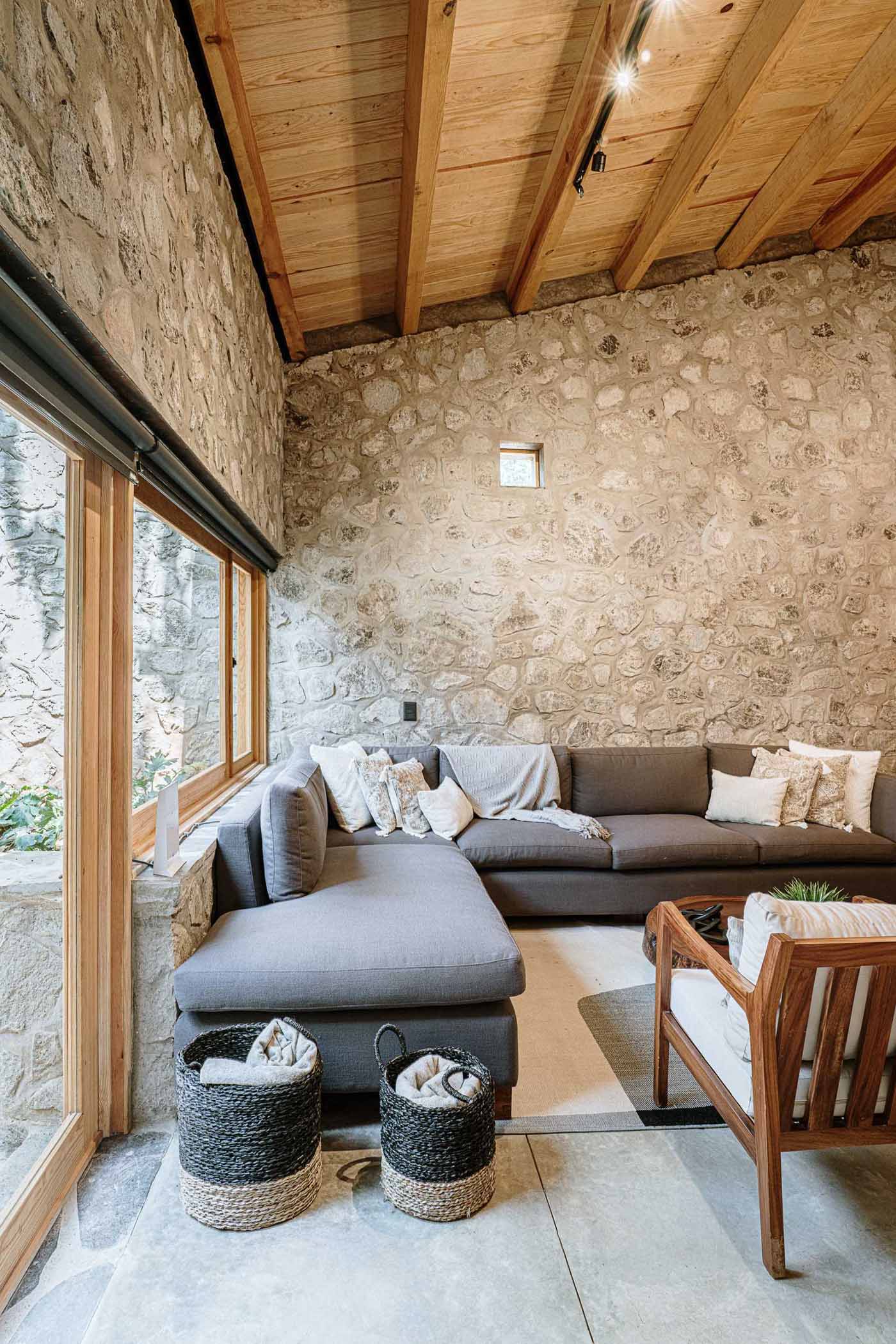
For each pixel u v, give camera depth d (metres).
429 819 3.65
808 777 4.02
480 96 2.89
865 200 4.21
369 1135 1.97
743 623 4.61
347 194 3.18
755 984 1.57
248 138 2.62
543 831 3.65
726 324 4.63
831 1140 1.56
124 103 1.70
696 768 4.27
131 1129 1.95
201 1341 1.34
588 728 4.49
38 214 1.25
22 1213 1.51
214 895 2.40
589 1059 2.38
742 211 4.27
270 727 4.33
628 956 3.24
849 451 4.69
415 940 2.07
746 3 2.85
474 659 4.43
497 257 4.07
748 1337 1.36
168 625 2.67
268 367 3.82
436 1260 1.53
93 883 1.86
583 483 4.51
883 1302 1.44
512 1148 1.92
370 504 4.39
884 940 1.47
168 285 2.03
